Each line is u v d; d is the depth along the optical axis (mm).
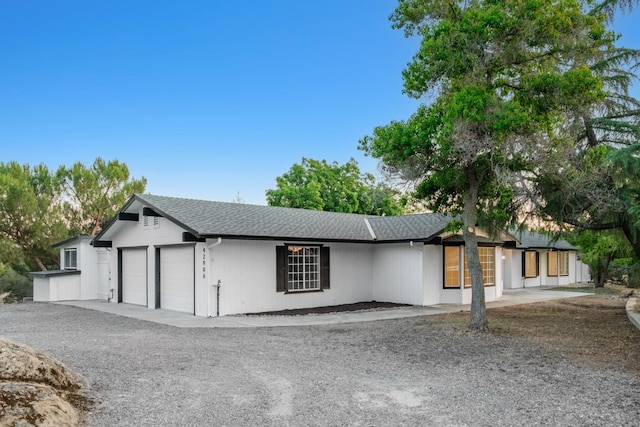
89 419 4969
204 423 4934
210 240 13883
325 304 16781
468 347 9328
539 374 7141
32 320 13320
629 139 13219
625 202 11648
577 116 11344
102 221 28172
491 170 11500
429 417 5195
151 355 8297
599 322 12789
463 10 11070
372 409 5457
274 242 15484
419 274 17094
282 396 5926
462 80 10719
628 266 24062
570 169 11258
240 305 14523
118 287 17938
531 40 10461
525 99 10719
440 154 11219
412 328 11758
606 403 5676
